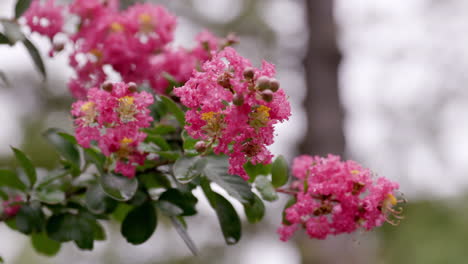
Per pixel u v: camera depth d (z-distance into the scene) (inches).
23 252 134.8
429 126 140.9
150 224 51.6
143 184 51.6
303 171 53.4
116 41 54.2
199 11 153.4
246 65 48.0
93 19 55.2
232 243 50.8
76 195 52.7
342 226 51.4
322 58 130.8
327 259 106.8
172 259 142.7
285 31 155.7
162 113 52.2
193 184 50.3
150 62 55.0
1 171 51.5
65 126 97.4
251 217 51.7
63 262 136.1
